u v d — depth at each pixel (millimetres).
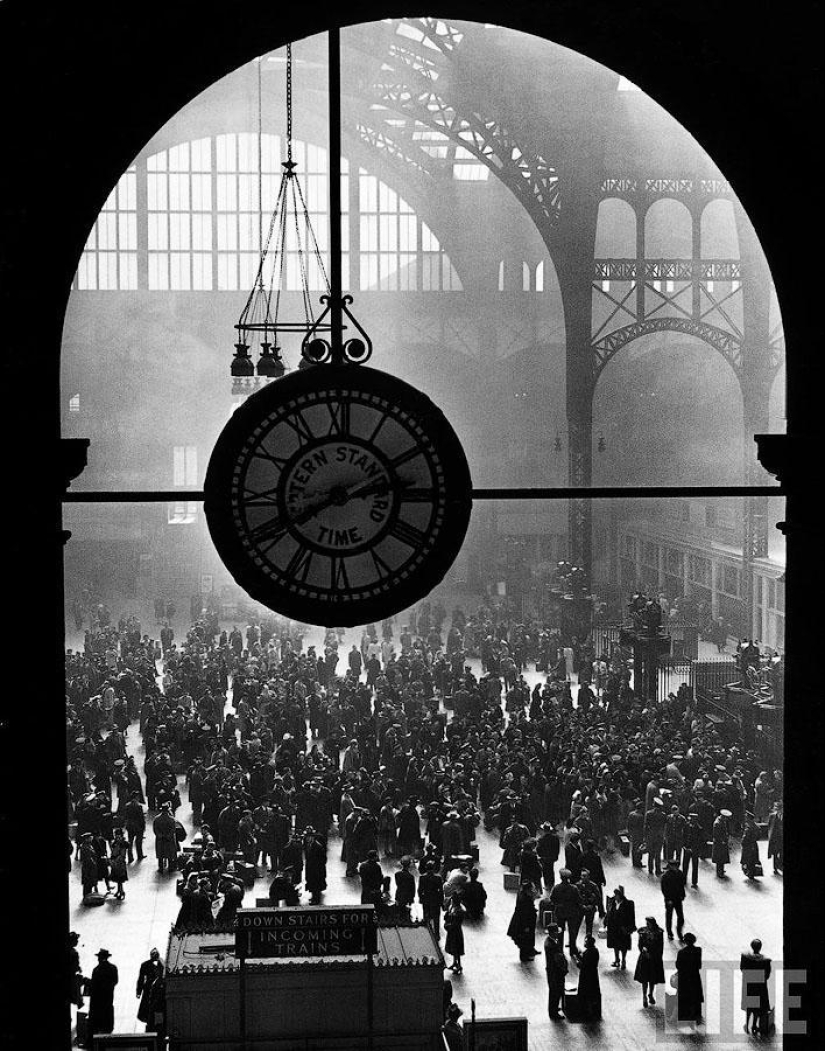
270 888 20828
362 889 20578
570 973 19297
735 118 8234
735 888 22969
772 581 40375
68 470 7539
